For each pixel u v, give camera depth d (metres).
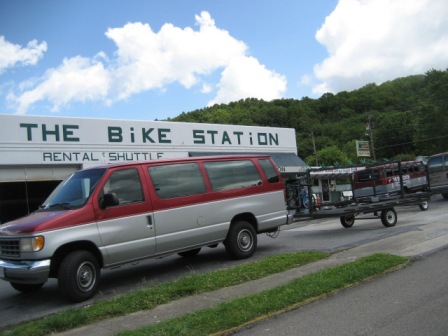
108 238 7.67
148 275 9.09
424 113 65.00
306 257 8.98
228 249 9.73
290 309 5.90
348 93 96.31
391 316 5.37
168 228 8.50
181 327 5.20
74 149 20.47
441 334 4.71
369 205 13.05
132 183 8.24
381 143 77.81
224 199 9.52
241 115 71.19
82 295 7.24
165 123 23.81
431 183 22.22
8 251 7.37
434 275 7.15
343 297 6.33
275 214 10.46
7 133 18.75
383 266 7.67
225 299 6.48
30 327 5.73
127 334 5.09
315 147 75.38
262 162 10.58
